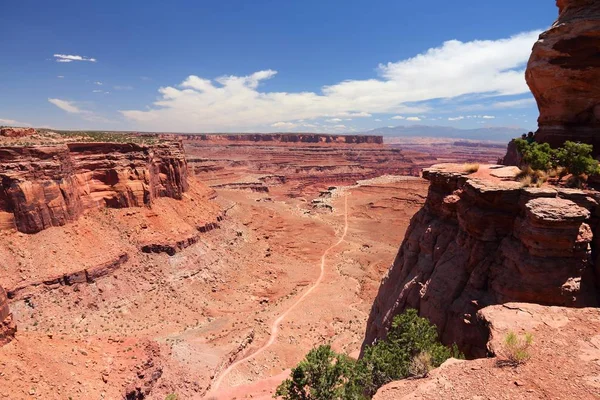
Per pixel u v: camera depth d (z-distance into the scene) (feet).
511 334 39.65
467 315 61.82
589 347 39.45
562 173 68.28
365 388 54.54
